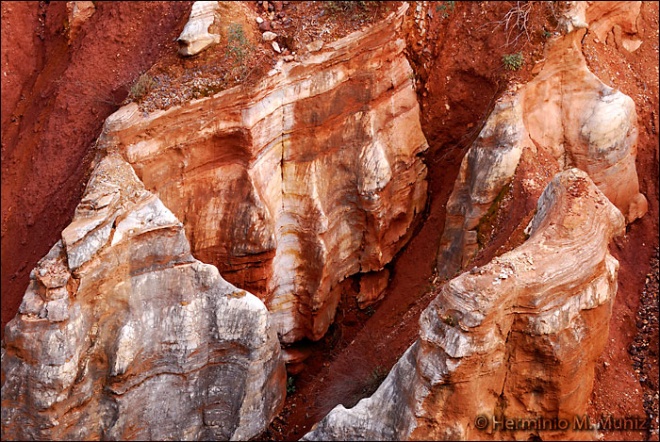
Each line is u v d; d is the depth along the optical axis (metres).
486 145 16.17
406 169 17.25
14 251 16.73
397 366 13.05
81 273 13.48
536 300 12.52
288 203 16.42
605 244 13.35
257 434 15.09
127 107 15.12
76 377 13.55
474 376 12.43
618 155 16.55
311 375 17.14
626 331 15.31
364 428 12.95
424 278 16.98
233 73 15.38
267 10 16.62
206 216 15.66
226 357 14.77
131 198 14.28
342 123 16.50
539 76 16.59
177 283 14.38
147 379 14.27
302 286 16.72
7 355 13.48
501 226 15.73
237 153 15.63
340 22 16.22
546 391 12.82
